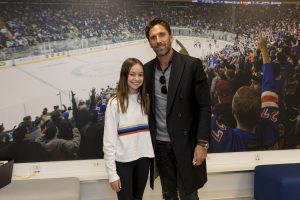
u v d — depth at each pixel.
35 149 2.57
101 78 2.63
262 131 2.85
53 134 2.59
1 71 2.48
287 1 2.79
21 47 2.49
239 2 2.75
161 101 1.93
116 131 1.86
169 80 1.87
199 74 1.86
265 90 2.82
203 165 1.98
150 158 1.99
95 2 2.57
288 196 2.37
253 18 2.77
